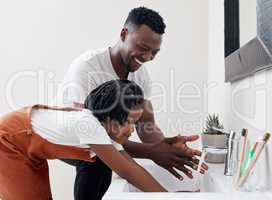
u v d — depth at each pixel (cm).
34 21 189
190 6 180
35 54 189
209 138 117
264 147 81
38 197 116
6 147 113
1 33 190
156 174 117
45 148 112
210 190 100
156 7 182
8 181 114
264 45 80
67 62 188
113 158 92
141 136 130
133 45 110
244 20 107
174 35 180
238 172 84
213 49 163
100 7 185
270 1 78
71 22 187
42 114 115
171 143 112
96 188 121
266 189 81
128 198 68
